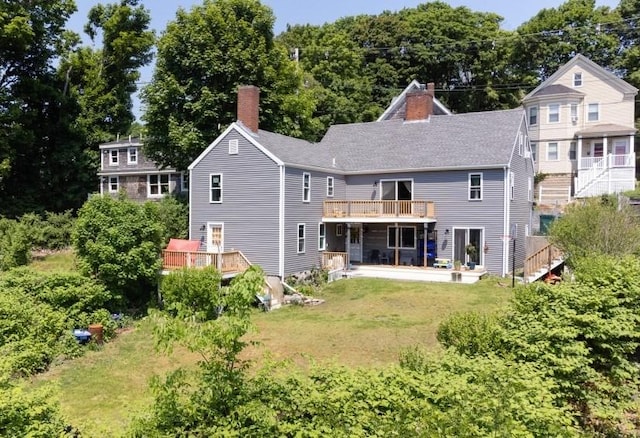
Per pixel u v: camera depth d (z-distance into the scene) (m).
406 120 28.98
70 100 36.50
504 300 17.06
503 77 52.41
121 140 38.91
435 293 18.84
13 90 33.47
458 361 7.11
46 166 34.91
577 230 16.03
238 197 23.28
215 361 6.20
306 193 24.16
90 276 17.44
